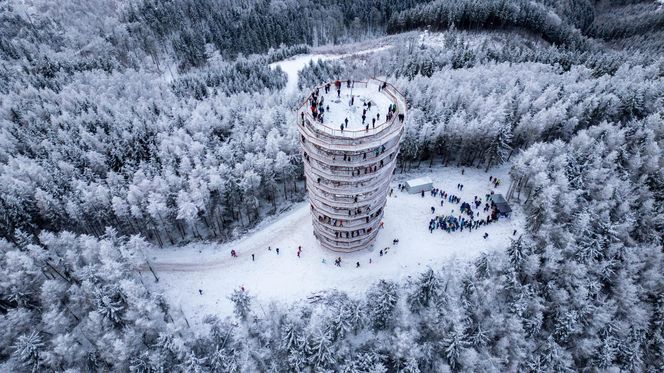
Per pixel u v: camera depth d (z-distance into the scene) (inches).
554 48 5300.2
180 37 6028.5
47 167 2874.0
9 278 2089.1
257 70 4825.3
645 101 3545.8
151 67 5841.5
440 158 3385.8
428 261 2374.5
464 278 2134.6
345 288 2251.5
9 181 2650.1
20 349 1823.3
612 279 2276.1
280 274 2362.2
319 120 1872.5
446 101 3417.8
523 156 2755.9
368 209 2134.6
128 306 2049.7
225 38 6151.6
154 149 3011.8
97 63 5241.1
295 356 1845.5
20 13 6875.0
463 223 2551.7
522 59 4771.2
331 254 2454.5
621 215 2501.2
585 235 2341.3
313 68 4822.8
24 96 4074.8
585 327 2116.1
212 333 2001.7
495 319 2006.6
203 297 2279.8
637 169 2854.3
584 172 2679.6
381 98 2090.3
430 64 4461.1
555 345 1988.2
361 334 2081.7
